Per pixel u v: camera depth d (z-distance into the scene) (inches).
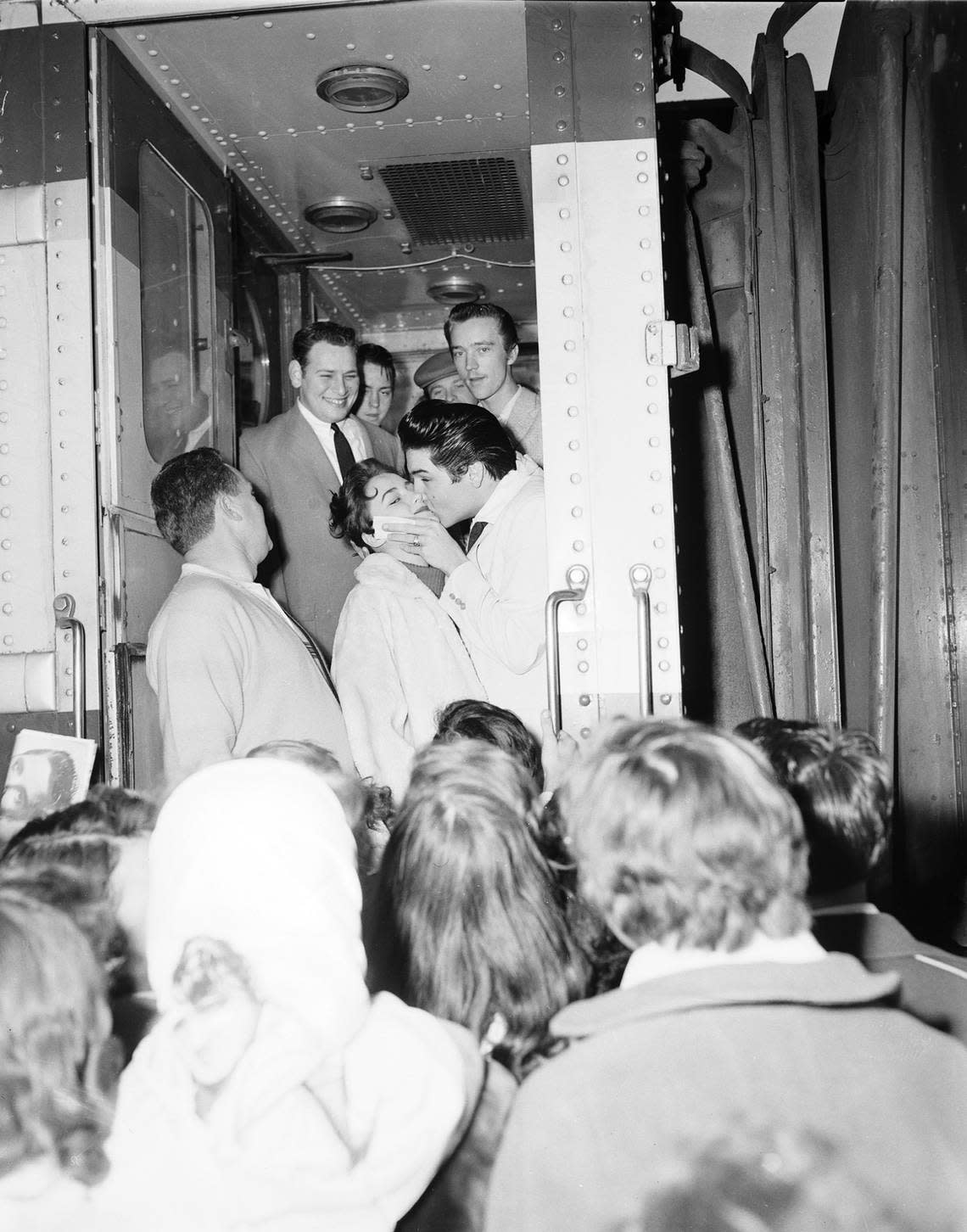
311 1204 47.3
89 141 100.0
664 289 89.5
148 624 105.0
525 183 139.5
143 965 61.0
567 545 88.1
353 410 144.9
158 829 55.6
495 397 137.3
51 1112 47.9
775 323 124.0
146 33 105.9
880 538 115.1
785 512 123.7
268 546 104.7
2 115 99.2
